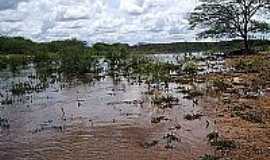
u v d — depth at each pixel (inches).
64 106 892.0
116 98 974.4
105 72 1616.6
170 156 537.0
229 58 1907.0
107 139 623.2
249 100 874.1
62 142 613.3
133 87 1154.7
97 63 1972.2
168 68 1521.9
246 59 1704.0
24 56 2679.6
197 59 1940.2
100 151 564.7
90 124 719.1
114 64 1833.2
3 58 2335.1
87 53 2085.4
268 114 738.8
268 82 1087.6
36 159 539.2
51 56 2427.4
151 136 631.8
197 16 2145.7
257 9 2052.2
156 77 1301.7
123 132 660.7
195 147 569.6
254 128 652.7
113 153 554.6
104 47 2886.3
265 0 2010.3
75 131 674.2
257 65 1451.8
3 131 685.3
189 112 784.9
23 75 1614.2
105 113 806.5
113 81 1320.1
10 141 625.6
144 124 706.8
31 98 1007.0
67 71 1626.5
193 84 1127.6
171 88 1085.1
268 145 568.7
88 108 862.5
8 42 3117.6
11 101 954.1
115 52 2057.1
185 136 624.4
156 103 882.1
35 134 662.5
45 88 1184.2
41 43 3245.6
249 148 557.3
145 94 1013.2
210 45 2596.0
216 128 659.4
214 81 1144.8
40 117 786.2
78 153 558.3
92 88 1167.6
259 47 2166.6
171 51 3129.9
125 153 553.6
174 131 654.5
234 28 2085.4
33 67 2048.5
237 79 1171.3
